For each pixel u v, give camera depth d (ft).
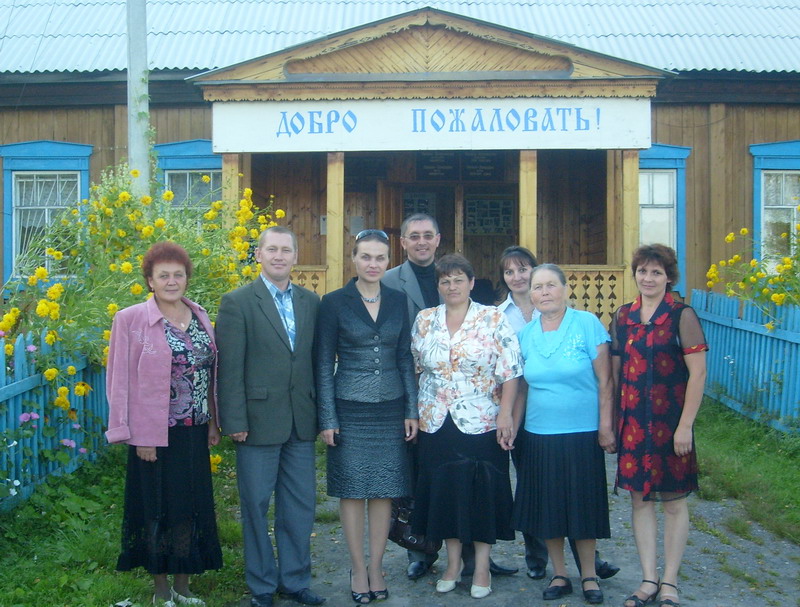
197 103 42.93
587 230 44.86
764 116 43.60
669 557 14.79
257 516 14.92
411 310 17.16
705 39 44.55
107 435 14.05
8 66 42.16
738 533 18.90
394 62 34.50
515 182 44.24
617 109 34.32
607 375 15.35
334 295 15.57
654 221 43.47
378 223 43.68
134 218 23.98
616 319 15.76
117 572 15.66
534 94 34.22
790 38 44.93
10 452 17.40
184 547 14.17
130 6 29.35
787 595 15.47
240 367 14.90
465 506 15.19
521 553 18.04
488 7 48.39
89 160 43.09
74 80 42.34
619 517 20.26
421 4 48.44
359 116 34.40
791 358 26.20
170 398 14.24
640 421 14.85
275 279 15.37
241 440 14.90
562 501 14.97
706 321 34.40
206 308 24.26
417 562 16.74
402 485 15.38
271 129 34.40
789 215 43.86
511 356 15.38
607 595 15.43
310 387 15.39
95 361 21.85
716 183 43.19
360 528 15.44
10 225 43.27
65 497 18.40
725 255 43.24
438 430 15.48
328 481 15.55
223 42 44.14
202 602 14.55
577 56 34.19
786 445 24.97
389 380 15.40
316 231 44.70
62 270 23.76
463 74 34.19
